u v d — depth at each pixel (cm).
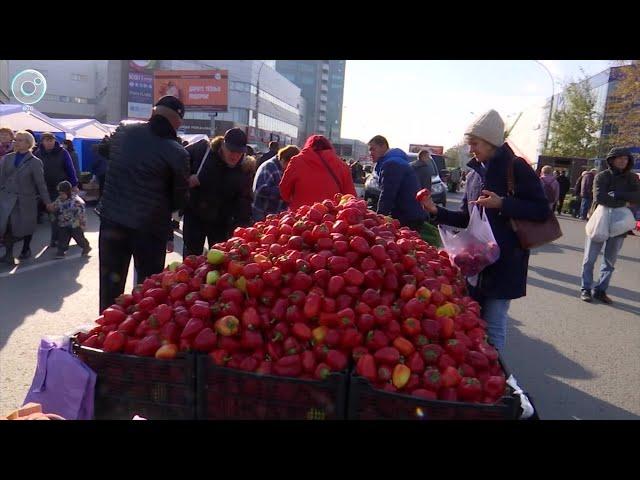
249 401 262
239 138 547
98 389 280
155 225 450
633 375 524
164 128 448
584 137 4238
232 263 298
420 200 432
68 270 824
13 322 570
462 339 285
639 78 3005
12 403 388
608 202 788
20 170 834
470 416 245
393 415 250
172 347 270
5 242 838
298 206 563
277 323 281
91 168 1698
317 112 15662
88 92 9600
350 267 299
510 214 374
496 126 382
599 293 831
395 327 278
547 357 568
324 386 254
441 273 346
